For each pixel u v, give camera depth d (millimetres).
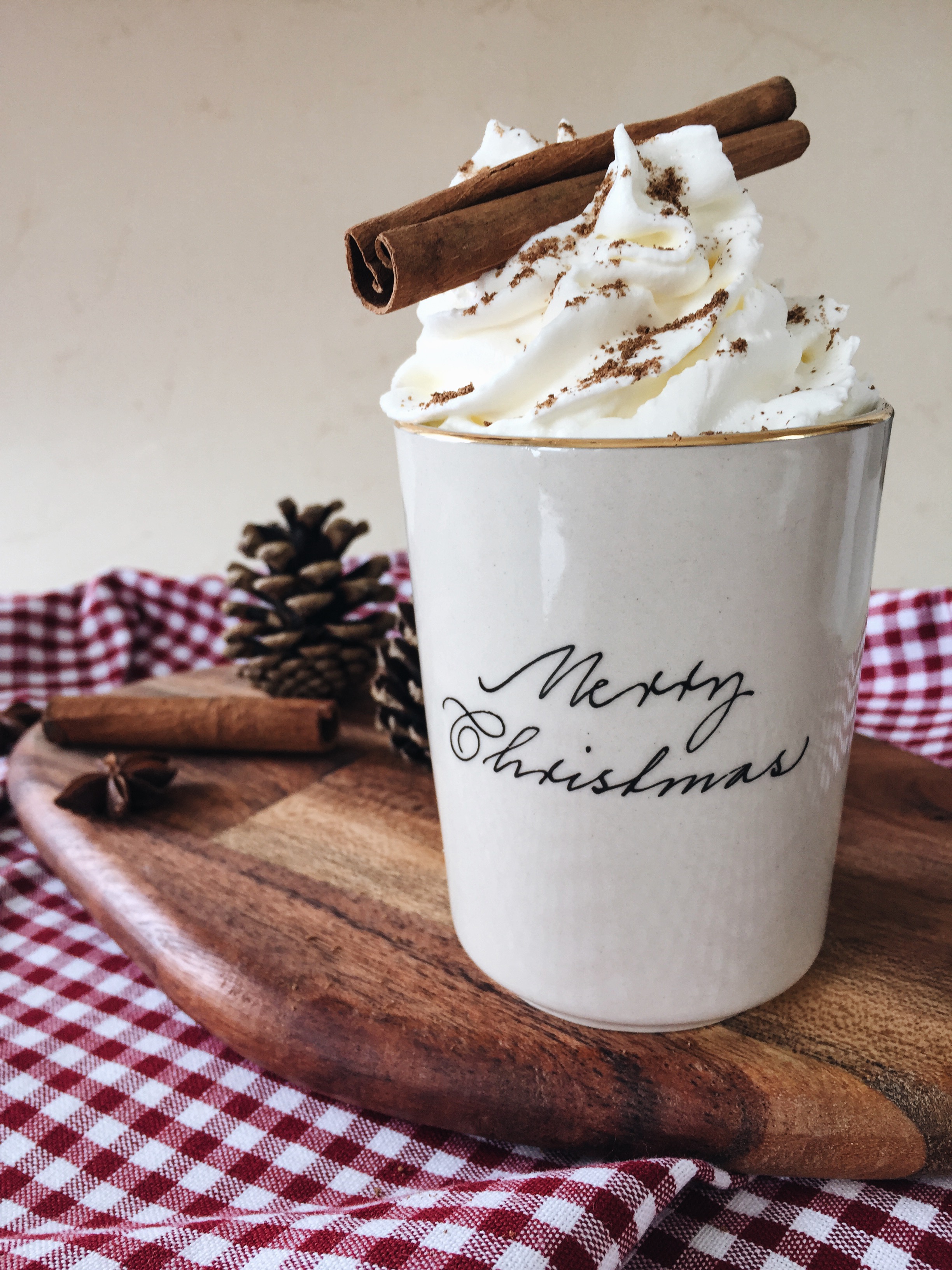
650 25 405
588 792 186
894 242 419
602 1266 163
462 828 206
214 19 423
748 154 199
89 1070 222
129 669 410
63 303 464
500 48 415
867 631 373
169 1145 205
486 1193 174
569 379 180
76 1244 170
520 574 177
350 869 262
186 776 313
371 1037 205
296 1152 203
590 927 196
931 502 452
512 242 184
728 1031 206
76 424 483
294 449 485
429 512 185
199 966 226
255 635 363
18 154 443
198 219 451
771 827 192
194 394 478
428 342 198
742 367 174
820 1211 185
